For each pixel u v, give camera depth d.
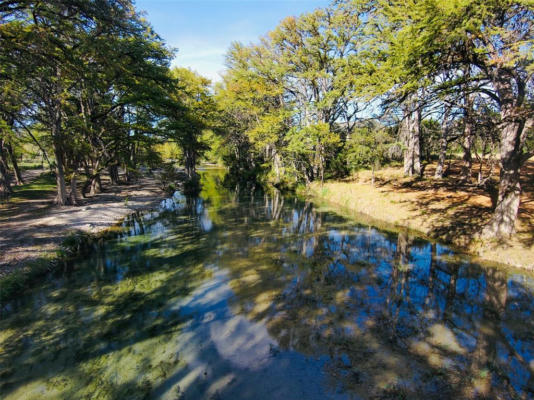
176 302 7.13
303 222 15.10
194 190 28.36
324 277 8.45
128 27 11.59
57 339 5.71
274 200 22.30
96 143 20.08
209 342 5.61
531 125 8.47
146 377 4.73
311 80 23.94
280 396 4.32
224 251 10.80
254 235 12.88
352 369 4.84
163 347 5.46
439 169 19.66
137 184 31.47
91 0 9.92
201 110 30.47
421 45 7.49
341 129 27.59
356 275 8.55
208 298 7.32
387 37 10.05
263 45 27.50
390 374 4.70
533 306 6.56
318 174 28.72
